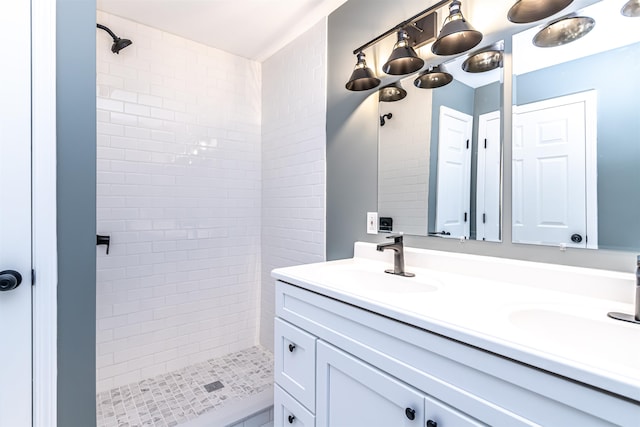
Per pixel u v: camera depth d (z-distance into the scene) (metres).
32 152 0.88
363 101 1.69
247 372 2.10
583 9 0.98
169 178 2.12
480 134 1.23
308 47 2.04
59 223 0.91
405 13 1.46
